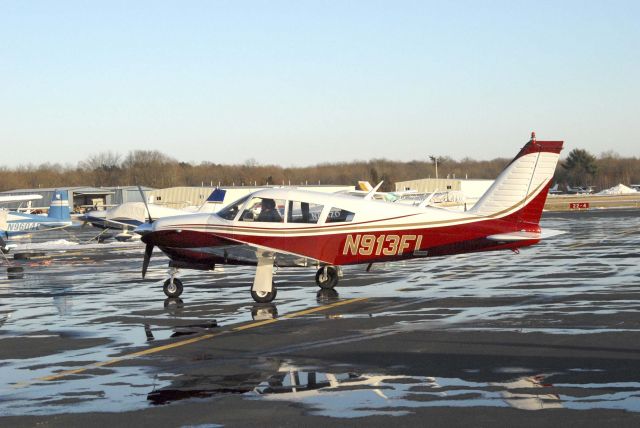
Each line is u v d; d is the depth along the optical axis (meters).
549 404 7.53
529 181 16.53
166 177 127.25
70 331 12.72
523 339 10.76
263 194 16.73
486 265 22.34
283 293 17.03
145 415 7.62
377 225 16.45
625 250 25.92
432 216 16.48
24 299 17.17
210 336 11.91
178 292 16.89
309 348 10.66
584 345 10.22
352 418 7.30
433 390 8.19
